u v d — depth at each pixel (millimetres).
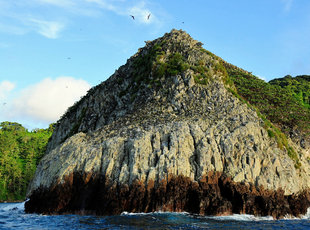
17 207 55469
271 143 47250
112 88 72438
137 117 51188
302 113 76625
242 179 39281
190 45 67938
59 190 40562
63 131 79688
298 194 43688
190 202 37312
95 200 38844
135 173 37750
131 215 35094
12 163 115250
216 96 54312
